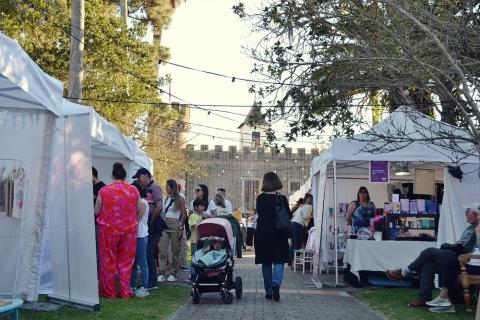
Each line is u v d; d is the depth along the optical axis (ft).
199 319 27.89
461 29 33.47
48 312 26.73
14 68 22.31
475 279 31.24
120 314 26.99
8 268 27.14
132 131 105.60
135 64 83.15
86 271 27.99
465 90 29.99
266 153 197.88
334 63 44.19
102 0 85.87
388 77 42.14
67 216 29.04
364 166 51.21
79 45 55.11
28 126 27.45
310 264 55.88
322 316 29.30
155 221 37.04
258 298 35.76
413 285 42.37
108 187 31.96
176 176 166.50
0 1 72.90
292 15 48.78
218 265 32.76
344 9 42.37
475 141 31.50
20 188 27.25
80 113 28.43
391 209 43.83
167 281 42.96
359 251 41.14
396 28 35.04
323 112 52.90
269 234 34.58
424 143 38.40
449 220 39.55
